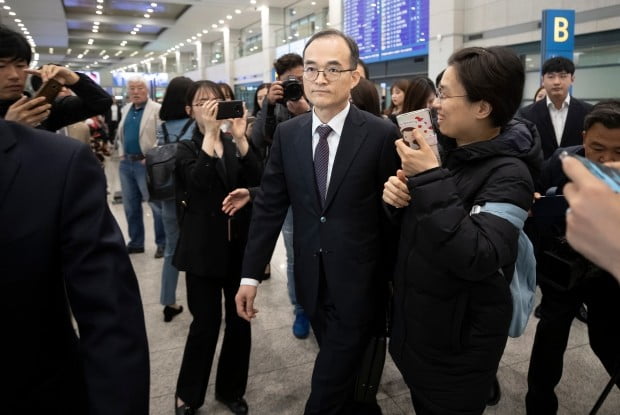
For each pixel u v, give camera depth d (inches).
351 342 59.2
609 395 84.6
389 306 62.0
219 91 81.7
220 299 79.4
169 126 118.0
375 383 62.9
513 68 45.7
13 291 30.5
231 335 80.2
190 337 78.1
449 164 52.0
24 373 32.3
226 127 87.4
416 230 48.5
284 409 82.3
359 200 58.4
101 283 31.9
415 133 45.2
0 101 69.2
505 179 46.2
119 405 30.2
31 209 30.9
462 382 49.0
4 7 672.4
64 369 35.2
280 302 128.3
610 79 275.1
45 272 31.7
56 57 1355.8
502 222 44.3
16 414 32.3
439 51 387.9
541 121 120.6
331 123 59.1
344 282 58.5
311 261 61.0
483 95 45.9
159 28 937.5
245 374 81.1
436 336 48.6
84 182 33.2
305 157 60.8
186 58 1295.5
